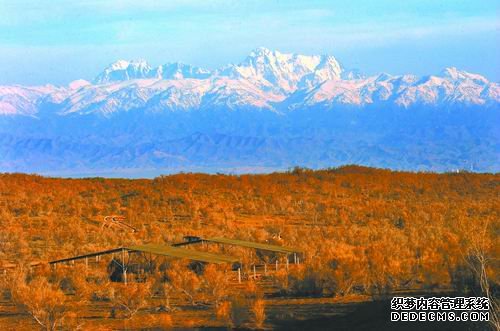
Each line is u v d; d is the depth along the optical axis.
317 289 77.75
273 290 80.56
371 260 78.62
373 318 62.28
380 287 75.56
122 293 72.50
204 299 76.44
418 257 92.38
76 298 77.75
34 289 71.25
